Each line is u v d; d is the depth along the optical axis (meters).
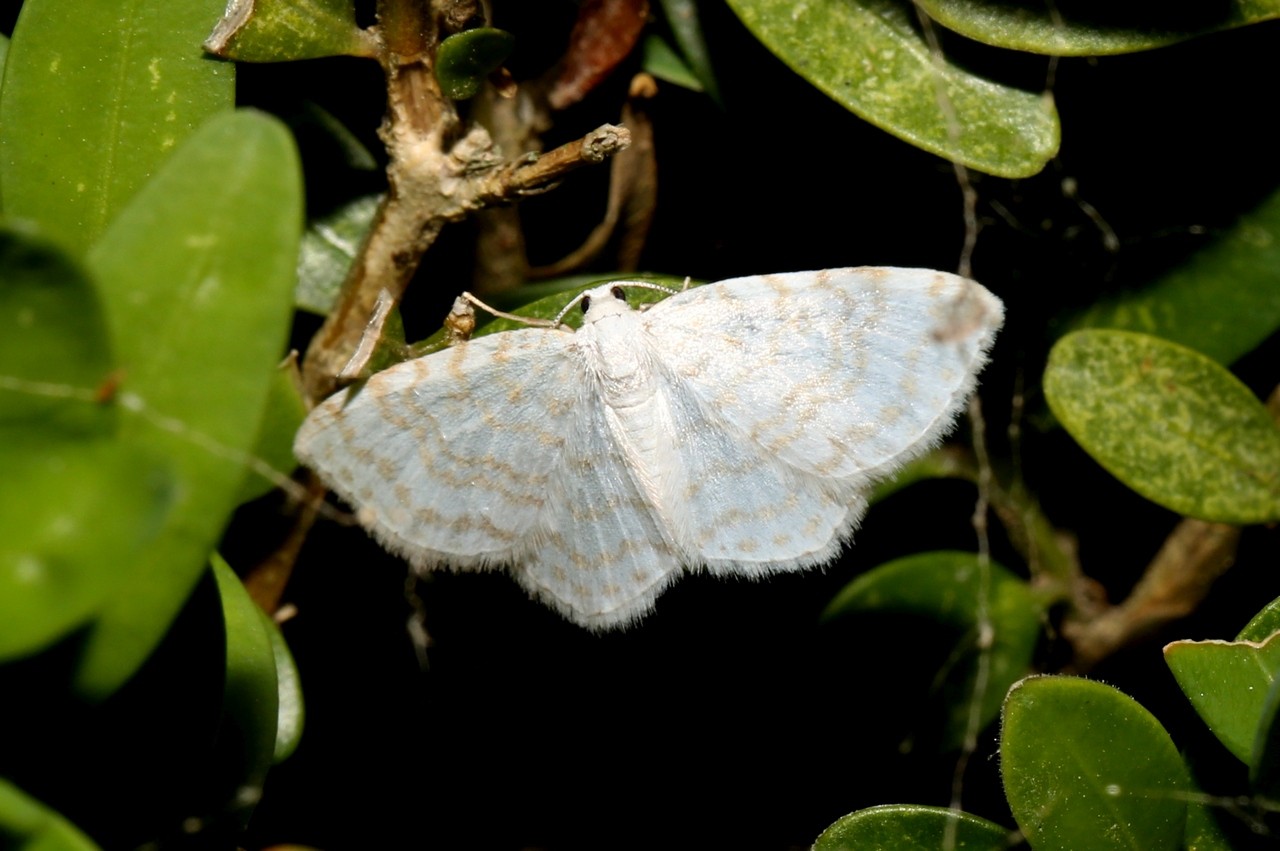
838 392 0.10
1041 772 0.09
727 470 0.10
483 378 0.10
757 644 0.11
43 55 0.09
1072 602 0.11
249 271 0.09
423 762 0.11
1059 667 0.11
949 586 0.10
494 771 0.11
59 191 0.09
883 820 0.10
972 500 0.11
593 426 0.10
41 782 0.09
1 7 0.10
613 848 0.11
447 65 0.09
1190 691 0.09
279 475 0.10
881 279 0.10
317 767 0.11
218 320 0.09
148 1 0.09
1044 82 0.10
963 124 0.10
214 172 0.09
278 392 0.10
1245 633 0.09
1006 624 0.10
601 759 0.11
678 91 0.10
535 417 0.10
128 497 0.08
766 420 0.10
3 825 0.08
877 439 0.10
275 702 0.09
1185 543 0.10
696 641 0.11
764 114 0.10
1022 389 0.10
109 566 0.08
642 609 0.10
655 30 0.10
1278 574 0.10
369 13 0.10
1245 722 0.09
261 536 0.10
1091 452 0.10
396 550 0.10
